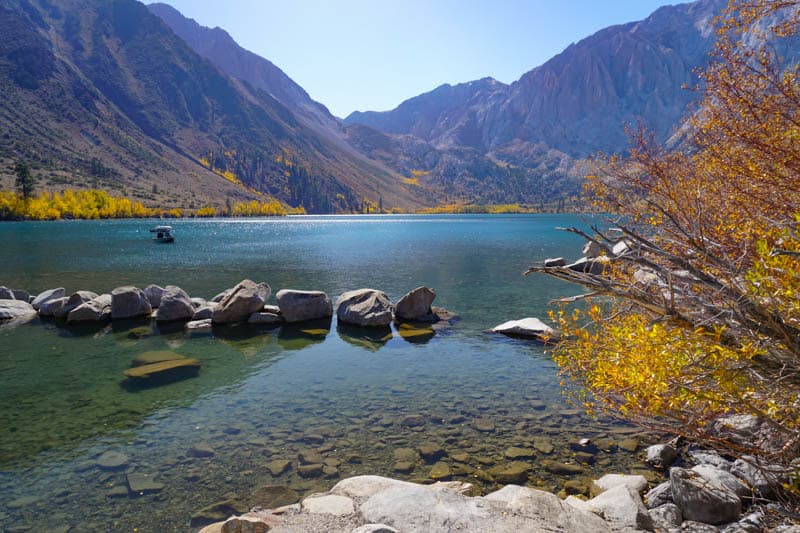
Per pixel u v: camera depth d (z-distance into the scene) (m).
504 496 7.24
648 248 4.68
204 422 11.91
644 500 7.93
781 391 4.88
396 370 16.23
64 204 173.12
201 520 7.79
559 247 72.25
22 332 21.84
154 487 8.85
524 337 20.62
